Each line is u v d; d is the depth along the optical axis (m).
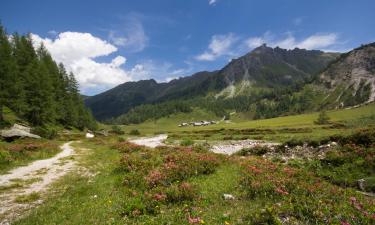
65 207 13.96
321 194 14.61
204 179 18.78
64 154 37.81
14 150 32.28
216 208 13.12
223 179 18.64
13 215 13.45
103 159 32.53
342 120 123.50
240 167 22.61
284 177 17.88
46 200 15.95
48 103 79.38
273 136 69.31
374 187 17.33
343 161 22.56
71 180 21.11
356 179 19.30
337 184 19.53
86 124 114.88
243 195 15.27
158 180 17.34
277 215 11.53
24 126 65.06
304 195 14.30
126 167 22.47
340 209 12.27
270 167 21.61
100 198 15.25
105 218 12.12
